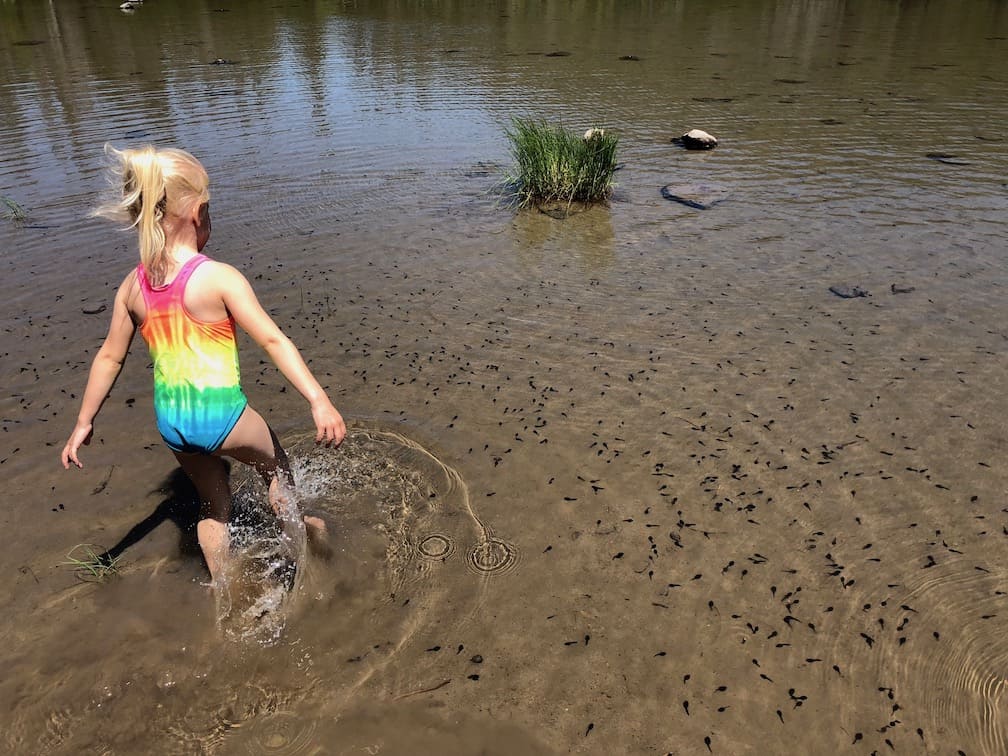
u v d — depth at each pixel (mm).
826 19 21906
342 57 15812
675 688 2580
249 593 2912
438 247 6480
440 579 3021
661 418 4062
